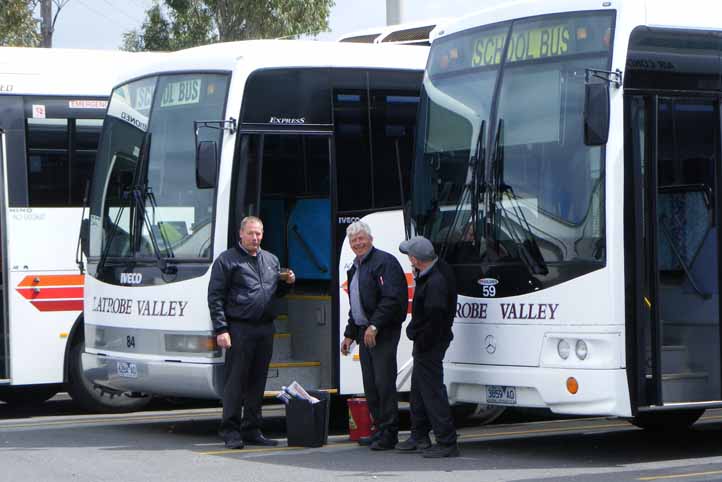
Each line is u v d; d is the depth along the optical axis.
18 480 12.70
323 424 15.04
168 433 16.39
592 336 12.97
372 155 16.52
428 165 14.92
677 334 13.48
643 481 12.40
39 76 18.81
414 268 13.97
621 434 16.36
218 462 13.82
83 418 18.44
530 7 14.03
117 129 17.09
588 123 12.81
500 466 13.48
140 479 12.71
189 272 15.42
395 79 16.80
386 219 16.55
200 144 15.19
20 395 21.14
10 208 18.45
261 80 15.76
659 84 13.35
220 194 15.34
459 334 14.17
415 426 14.49
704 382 13.62
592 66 13.32
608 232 12.96
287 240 16.92
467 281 14.12
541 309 13.37
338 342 16.08
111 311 16.44
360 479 12.63
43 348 18.62
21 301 18.48
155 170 16.22
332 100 16.28
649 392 13.14
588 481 12.43
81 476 12.91
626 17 13.24
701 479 12.50
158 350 15.66
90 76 19.22
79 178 18.98
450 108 14.76
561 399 13.14
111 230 16.75
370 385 14.78
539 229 13.48
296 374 16.17
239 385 14.82
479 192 14.12
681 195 13.51
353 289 14.76
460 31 14.88
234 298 14.73
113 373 16.33
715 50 13.80
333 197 16.17
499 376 13.67
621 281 12.96
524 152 13.77
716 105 13.77
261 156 15.68
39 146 18.72
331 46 16.47
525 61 13.95
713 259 13.70
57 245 18.77
